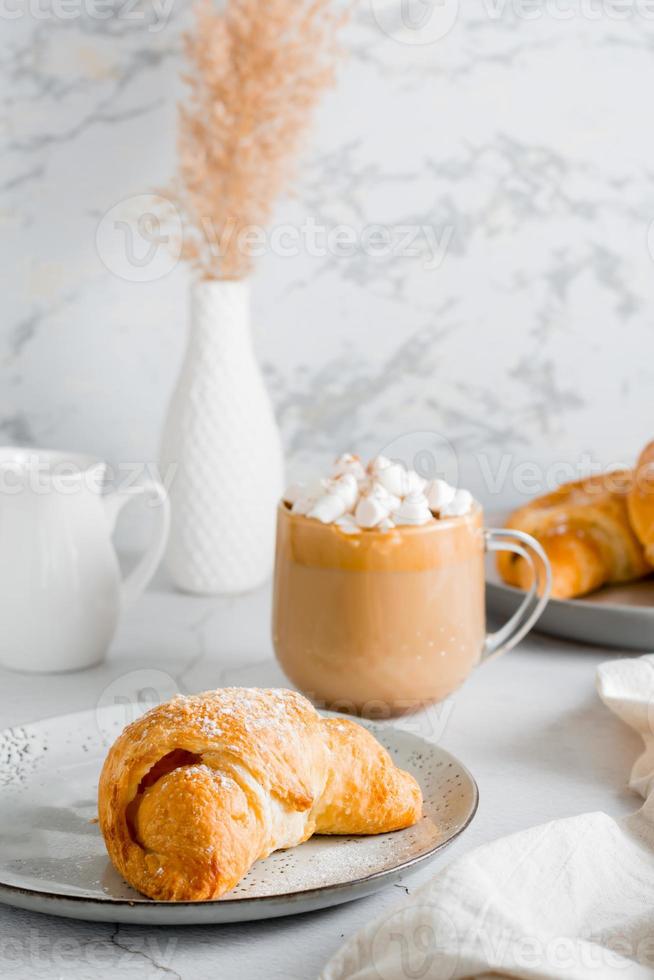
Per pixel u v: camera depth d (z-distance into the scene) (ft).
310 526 3.26
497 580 3.75
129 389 4.09
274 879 2.82
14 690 3.42
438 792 3.01
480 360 4.07
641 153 3.97
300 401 4.09
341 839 2.92
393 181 3.99
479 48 3.93
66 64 3.93
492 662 3.55
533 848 2.80
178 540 3.84
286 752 2.85
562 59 3.93
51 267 4.02
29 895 2.75
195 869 2.75
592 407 4.09
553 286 4.03
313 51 3.77
